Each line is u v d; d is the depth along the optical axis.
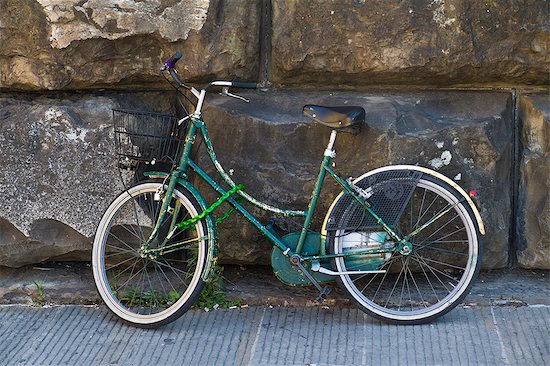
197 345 4.01
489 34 4.28
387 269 4.43
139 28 4.32
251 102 4.47
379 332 4.11
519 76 4.39
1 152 4.43
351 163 4.33
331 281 4.39
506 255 4.53
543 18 4.26
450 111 4.43
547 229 4.45
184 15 4.33
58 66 4.41
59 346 4.01
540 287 4.50
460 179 4.33
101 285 4.26
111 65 4.43
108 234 4.35
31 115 4.42
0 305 4.49
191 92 4.25
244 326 4.20
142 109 4.54
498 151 4.34
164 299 4.43
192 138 4.13
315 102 4.45
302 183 4.36
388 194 4.13
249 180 4.39
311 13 4.32
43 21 4.33
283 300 4.42
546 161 4.42
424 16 4.26
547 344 3.94
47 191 4.45
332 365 3.80
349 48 4.33
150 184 4.19
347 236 4.18
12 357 3.90
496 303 4.37
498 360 3.81
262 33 4.50
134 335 4.12
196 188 4.43
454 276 4.54
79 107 4.47
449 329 4.12
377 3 4.27
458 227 4.37
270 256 4.52
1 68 4.47
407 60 4.31
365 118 4.30
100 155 4.42
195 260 4.48
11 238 4.54
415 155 4.29
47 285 4.57
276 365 3.80
